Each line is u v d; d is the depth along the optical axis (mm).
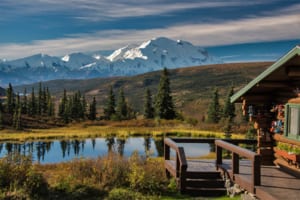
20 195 13289
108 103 90062
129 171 16266
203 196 14250
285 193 10039
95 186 15031
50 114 93750
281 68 11758
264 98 14375
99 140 53156
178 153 14766
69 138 57156
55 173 18266
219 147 15188
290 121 12664
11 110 88312
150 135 56188
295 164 12547
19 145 50312
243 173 12844
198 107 122438
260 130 14359
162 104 72188
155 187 15094
